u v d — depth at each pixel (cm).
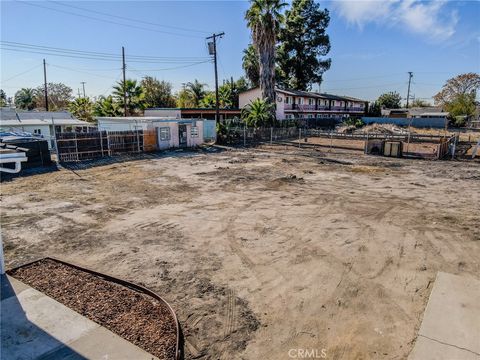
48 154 1789
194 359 383
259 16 3180
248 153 2345
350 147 2662
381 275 584
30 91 6662
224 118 3991
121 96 3853
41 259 636
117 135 2159
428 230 805
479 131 4353
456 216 916
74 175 1534
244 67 4875
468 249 691
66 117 3306
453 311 470
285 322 455
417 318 459
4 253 673
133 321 445
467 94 6544
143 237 771
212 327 443
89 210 988
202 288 543
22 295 502
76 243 733
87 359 371
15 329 422
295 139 3381
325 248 702
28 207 1016
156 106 5041
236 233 794
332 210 983
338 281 566
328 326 446
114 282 553
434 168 1733
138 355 379
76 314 455
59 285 538
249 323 452
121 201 1094
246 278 577
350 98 6581
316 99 5244
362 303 499
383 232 794
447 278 567
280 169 1702
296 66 5391
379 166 1800
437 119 4903
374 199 1111
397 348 400
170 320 450
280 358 387
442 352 390
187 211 979
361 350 399
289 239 754
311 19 5181
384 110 7150
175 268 614
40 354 378
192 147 2662
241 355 392
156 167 1758
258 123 3275
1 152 577
